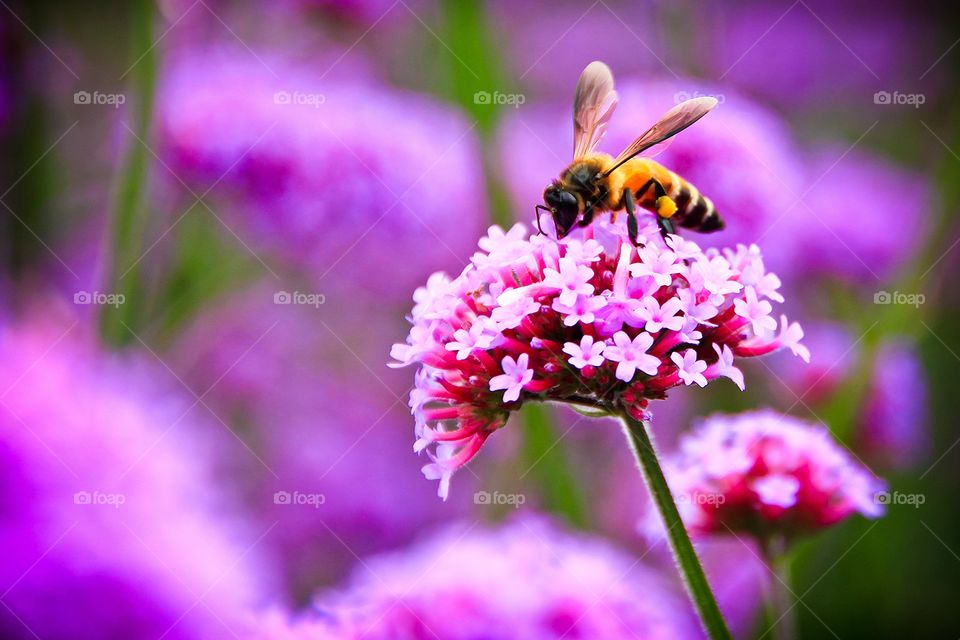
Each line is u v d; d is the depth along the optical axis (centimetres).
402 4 39
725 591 32
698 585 24
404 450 36
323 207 33
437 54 40
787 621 27
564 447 34
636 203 26
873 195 42
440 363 25
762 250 37
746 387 36
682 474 28
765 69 50
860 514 33
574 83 45
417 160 34
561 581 28
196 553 25
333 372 36
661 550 33
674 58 40
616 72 45
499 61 36
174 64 34
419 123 36
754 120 37
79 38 34
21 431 24
